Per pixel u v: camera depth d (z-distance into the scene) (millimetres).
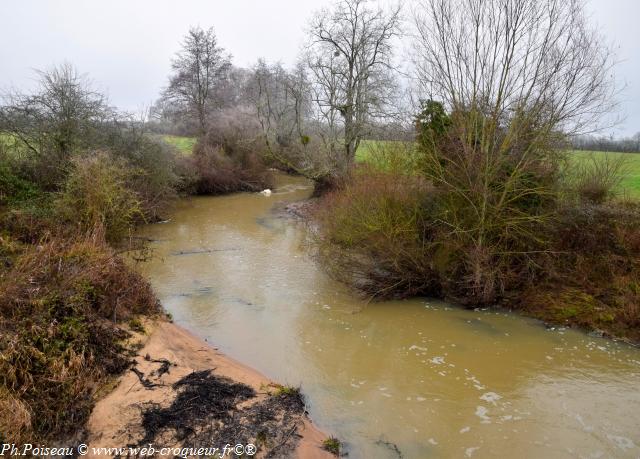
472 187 10164
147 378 6555
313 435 5902
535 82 9602
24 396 5500
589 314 9328
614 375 7629
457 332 9273
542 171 10273
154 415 5715
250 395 6570
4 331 6203
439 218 10594
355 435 6105
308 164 25938
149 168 19922
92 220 14047
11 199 14312
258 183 29922
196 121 37938
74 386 5832
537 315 9781
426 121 11250
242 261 14031
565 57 9430
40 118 17047
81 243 9750
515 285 10484
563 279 10391
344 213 11211
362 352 8508
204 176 27125
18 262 8164
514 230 10203
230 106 39219
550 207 10672
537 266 10219
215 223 19938
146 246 14859
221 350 8453
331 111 25297
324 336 9141
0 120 16500
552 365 7977
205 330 9305
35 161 16594
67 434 5277
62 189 15336
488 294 10062
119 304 8305
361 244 10883
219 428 5664
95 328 7090
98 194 14320
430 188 10969
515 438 6102
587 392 7152
